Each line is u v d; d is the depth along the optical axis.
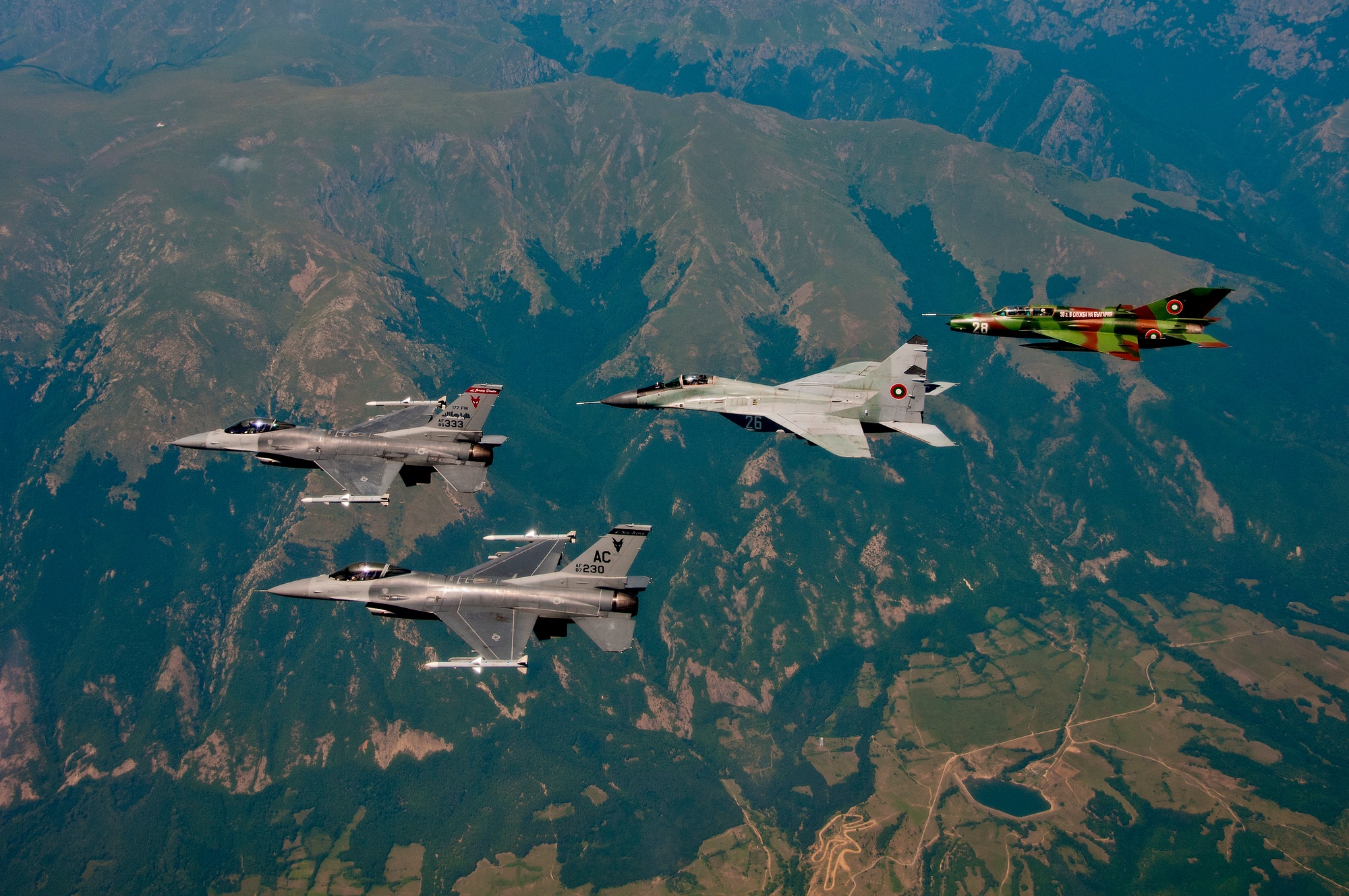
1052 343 71.12
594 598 57.28
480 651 54.56
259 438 67.62
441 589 57.53
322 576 59.09
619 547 58.09
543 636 58.59
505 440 70.19
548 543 60.59
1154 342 69.50
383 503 63.56
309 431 68.31
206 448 68.00
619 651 56.75
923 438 69.25
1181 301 69.06
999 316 71.69
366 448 67.38
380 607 57.41
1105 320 70.19
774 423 71.69
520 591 57.38
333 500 63.00
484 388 69.25
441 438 68.69
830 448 67.31
